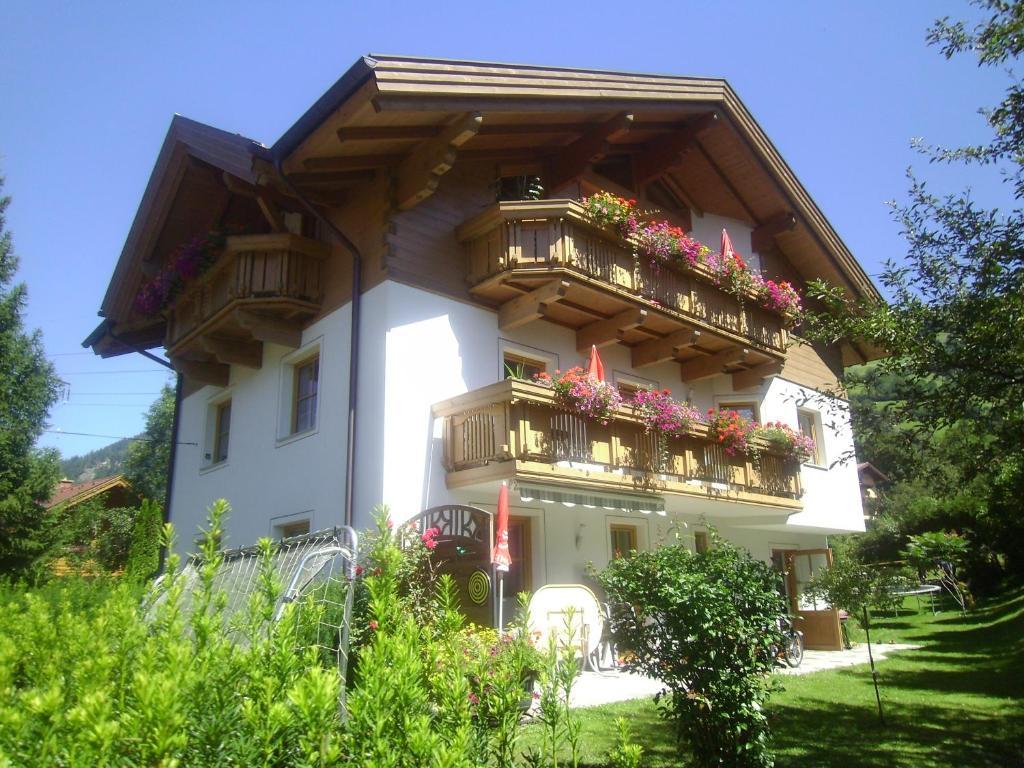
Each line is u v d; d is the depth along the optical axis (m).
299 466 11.80
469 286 11.73
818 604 18.14
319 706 2.34
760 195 17.05
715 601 5.90
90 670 2.81
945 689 11.35
